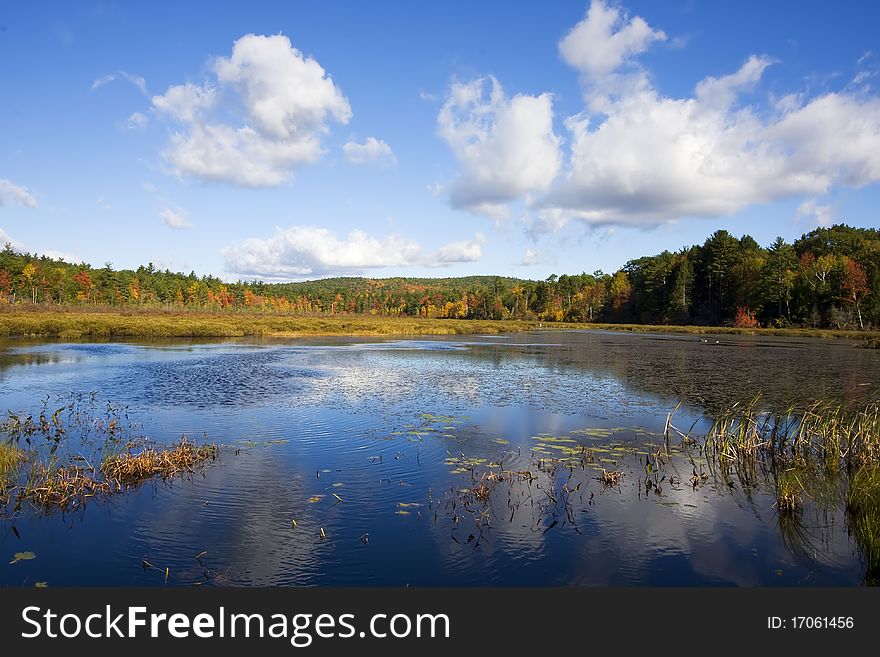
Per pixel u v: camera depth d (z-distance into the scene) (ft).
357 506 31.89
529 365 102.78
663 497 34.14
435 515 30.73
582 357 119.65
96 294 332.60
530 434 49.29
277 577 24.14
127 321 184.34
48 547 26.37
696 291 333.42
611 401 65.41
